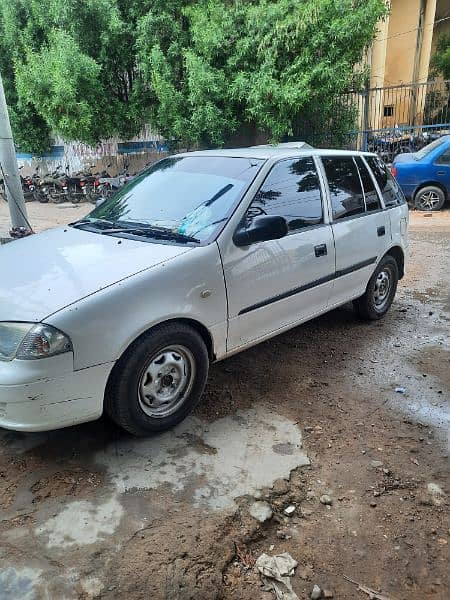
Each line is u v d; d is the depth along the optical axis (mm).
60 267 2938
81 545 2279
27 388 2480
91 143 13766
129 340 2699
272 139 11797
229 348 3355
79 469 2777
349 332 4773
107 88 13219
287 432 3166
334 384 3795
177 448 2975
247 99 11148
